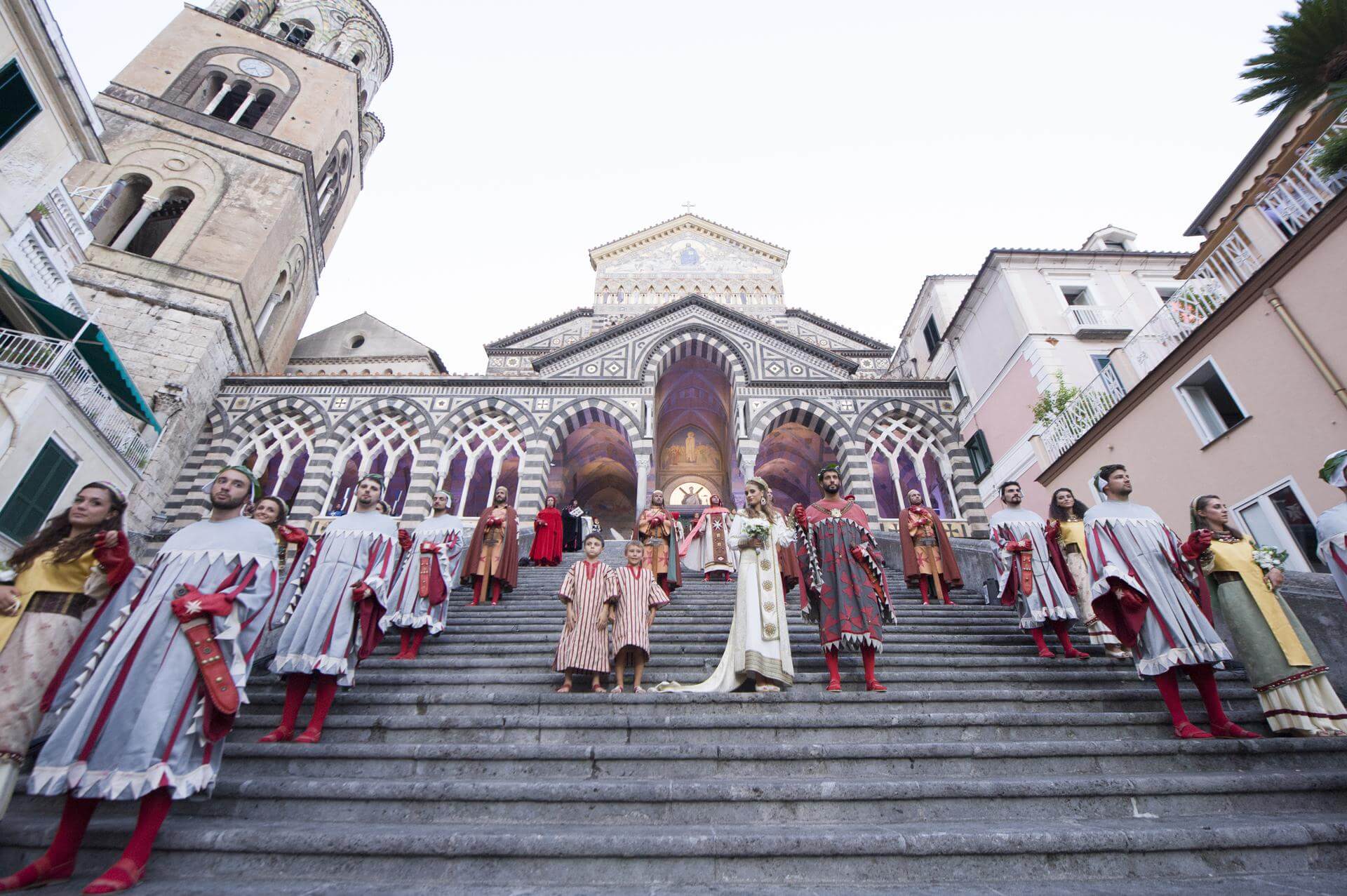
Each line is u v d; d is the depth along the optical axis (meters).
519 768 4.21
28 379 12.33
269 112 25.34
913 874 3.02
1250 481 10.15
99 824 3.38
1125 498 5.40
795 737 4.62
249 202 22.52
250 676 6.06
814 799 3.65
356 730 4.83
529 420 21.58
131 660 3.13
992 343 19.30
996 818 3.61
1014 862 3.07
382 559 5.46
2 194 12.41
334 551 5.35
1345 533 4.53
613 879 3.02
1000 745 4.23
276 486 19.75
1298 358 9.45
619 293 31.12
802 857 3.07
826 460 26.48
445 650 6.95
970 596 9.94
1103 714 4.74
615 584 5.92
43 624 3.21
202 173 22.48
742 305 31.03
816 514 6.14
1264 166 15.59
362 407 21.19
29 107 12.59
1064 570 6.75
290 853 3.16
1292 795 3.75
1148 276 18.41
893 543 13.33
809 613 5.94
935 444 21.81
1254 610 4.87
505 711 5.27
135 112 22.62
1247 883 2.87
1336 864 3.11
